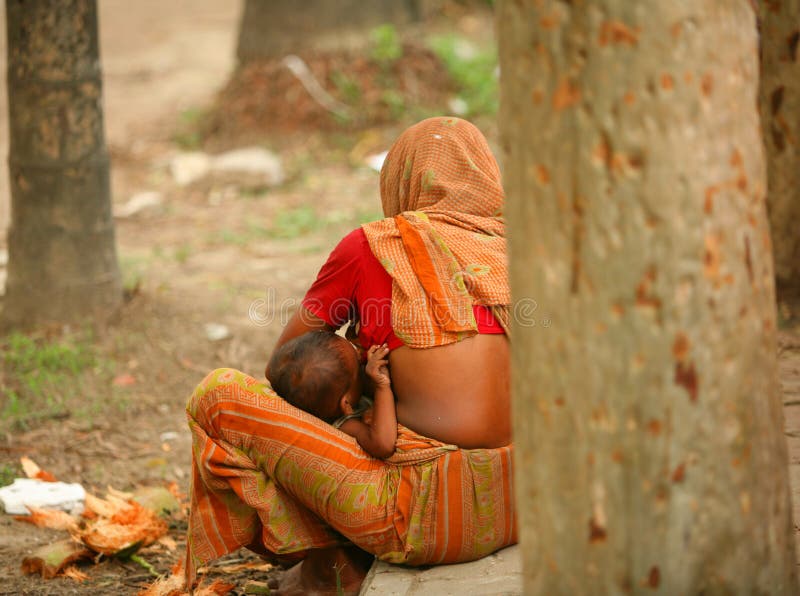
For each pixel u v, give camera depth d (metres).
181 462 7.18
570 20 2.60
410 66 16.55
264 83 16.36
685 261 2.63
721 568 2.83
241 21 17.05
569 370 2.75
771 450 2.90
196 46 23.45
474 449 4.51
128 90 20.08
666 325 2.65
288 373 4.56
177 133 17.02
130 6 27.95
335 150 15.68
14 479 6.80
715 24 2.59
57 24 8.62
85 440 7.45
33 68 8.70
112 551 5.68
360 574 4.81
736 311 2.73
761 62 8.23
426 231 4.55
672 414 2.70
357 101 16.12
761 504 2.88
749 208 2.74
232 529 4.73
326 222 12.89
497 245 4.64
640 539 2.76
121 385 8.28
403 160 4.98
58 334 8.98
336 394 4.54
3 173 15.03
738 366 2.76
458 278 4.48
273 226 12.87
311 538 4.68
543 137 2.70
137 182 15.00
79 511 6.40
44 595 5.30
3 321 9.20
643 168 2.59
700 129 2.60
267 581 5.46
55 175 8.91
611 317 2.67
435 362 4.46
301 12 16.34
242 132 16.22
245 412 4.50
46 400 7.98
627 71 2.56
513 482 4.55
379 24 16.64
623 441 2.72
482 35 22.95
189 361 8.70
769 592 2.93
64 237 9.04
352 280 4.68
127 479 6.92
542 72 2.67
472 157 4.85
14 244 9.13
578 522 2.83
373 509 4.46
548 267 2.74
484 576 4.45
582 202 2.65
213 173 14.62
